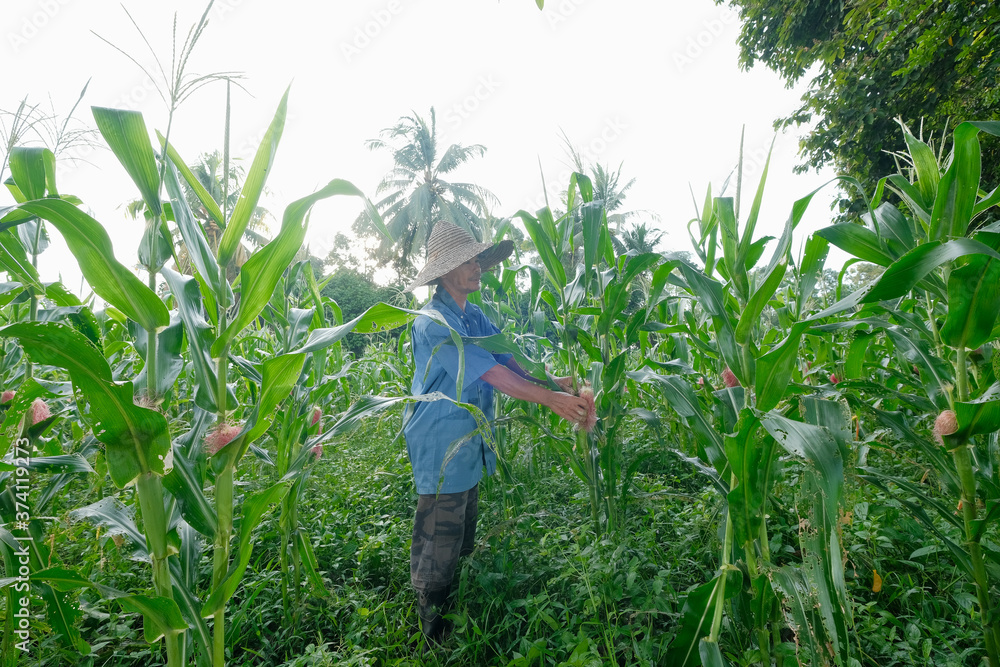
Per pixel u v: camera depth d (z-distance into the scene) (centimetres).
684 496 264
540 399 244
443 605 247
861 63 777
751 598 179
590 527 272
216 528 145
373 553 283
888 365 325
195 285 156
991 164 652
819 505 147
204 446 144
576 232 317
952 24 598
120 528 156
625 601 233
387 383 523
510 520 259
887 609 218
